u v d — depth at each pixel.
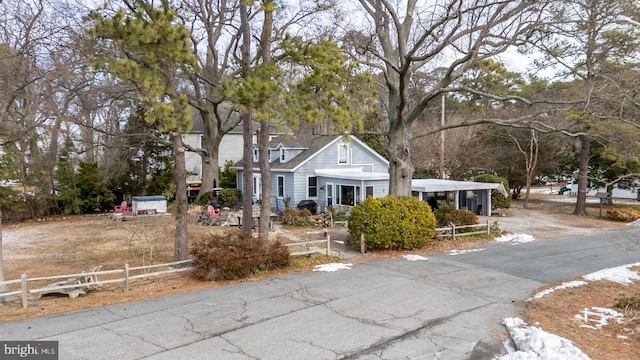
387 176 24.11
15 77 12.77
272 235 17.34
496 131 33.59
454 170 34.78
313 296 9.66
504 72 19.31
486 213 26.66
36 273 12.19
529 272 12.19
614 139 14.76
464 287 10.55
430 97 16.39
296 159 27.75
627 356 6.57
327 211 24.03
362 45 16.56
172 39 9.77
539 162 33.44
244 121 13.22
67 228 21.30
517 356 6.30
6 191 23.52
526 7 14.27
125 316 8.29
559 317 8.45
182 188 12.72
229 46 24.53
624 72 13.51
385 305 9.08
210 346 6.91
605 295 10.15
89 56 12.82
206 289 10.21
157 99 10.02
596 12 14.58
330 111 10.79
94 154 33.59
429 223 15.39
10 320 8.04
